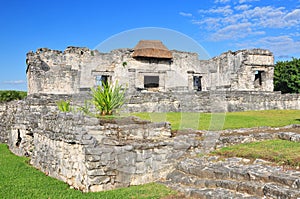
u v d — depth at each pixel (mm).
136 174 6230
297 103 19453
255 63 26609
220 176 5746
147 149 6383
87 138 5941
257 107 17969
